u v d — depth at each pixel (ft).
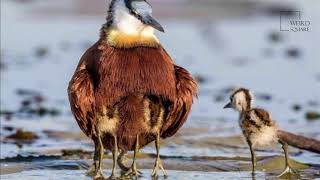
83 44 86.74
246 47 85.05
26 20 98.37
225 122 56.08
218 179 40.86
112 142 42.16
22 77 71.15
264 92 65.00
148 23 41.16
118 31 41.42
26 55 81.05
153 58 40.91
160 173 42.29
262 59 79.15
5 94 64.80
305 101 62.18
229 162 44.70
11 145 49.37
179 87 41.60
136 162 44.75
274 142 41.24
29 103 61.93
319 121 55.93
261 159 45.14
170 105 41.45
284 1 103.14
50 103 61.93
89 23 97.45
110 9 42.06
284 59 78.84
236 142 49.98
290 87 66.95
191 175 41.83
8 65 76.59
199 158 45.85
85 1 105.40
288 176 41.14
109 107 40.86
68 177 41.37
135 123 41.06
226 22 97.55
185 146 48.96
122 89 40.57
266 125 40.63
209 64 76.74
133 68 40.60
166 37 89.86
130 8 41.39
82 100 40.47
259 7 102.53
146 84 40.65
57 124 55.67
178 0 103.86
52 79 70.44
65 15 100.83
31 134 51.29
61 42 87.51
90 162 44.70
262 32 92.58
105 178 41.19
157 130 41.78
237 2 105.09
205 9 102.37
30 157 45.91
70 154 46.78
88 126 41.68
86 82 40.52
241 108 41.27
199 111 59.31
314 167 43.29
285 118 56.80
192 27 95.30
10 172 42.45
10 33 91.76
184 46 85.46
